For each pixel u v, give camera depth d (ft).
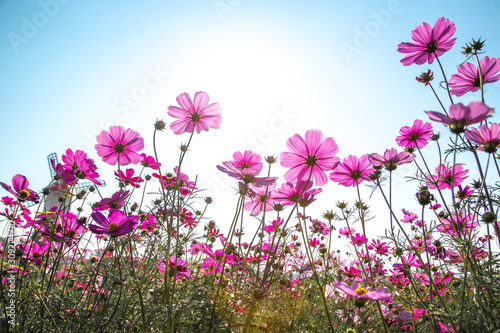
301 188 1.42
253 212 1.69
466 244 1.25
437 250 1.70
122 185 1.80
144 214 1.75
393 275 1.79
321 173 1.53
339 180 1.63
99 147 1.78
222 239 1.91
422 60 1.75
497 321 1.12
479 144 1.17
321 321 1.70
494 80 1.56
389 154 1.42
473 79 1.60
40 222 1.74
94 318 1.31
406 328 1.58
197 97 1.71
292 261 1.93
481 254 1.34
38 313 1.36
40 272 1.53
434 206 1.83
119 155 1.77
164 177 1.78
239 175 1.37
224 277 1.40
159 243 1.54
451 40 1.67
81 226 1.76
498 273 1.16
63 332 1.26
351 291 1.21
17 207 1.74
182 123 1.73
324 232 2.45
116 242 1.39
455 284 1.51
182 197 1.55
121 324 1.28
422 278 1.83
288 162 1.51
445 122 1.14
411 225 2.20
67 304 1.37
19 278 1.42
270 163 1.76
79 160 1.73
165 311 1.26
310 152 1.48
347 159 1.61
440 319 1.28
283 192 1.47
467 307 1.35
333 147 1.46
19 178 1.78
